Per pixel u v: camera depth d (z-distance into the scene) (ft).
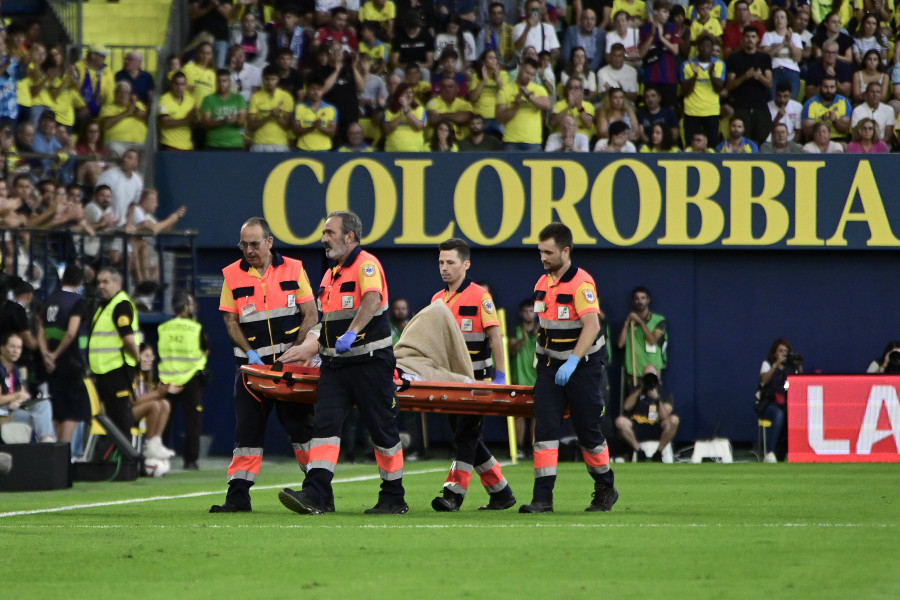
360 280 101.45
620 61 246.88
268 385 105.91
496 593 62.49
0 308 161.17
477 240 228.02
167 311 221.66
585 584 65.41
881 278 230.27
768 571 70.23
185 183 229.04
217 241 229.04
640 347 224.53
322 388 103.71
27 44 224.94
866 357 230.27
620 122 233.55
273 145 235.40
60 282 180.24
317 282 231.30
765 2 256.93
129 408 164.55
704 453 215.51
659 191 227.81
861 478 165.68
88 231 194.18
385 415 103.60
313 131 234.38
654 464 206.18
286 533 88.99
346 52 240.12
